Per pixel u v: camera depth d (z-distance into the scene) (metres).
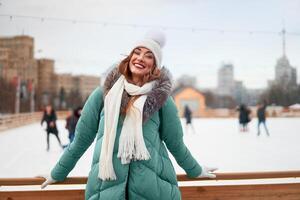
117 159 1.44
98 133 1.52
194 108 30.91
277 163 6.45
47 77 49.56
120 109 1.47
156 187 1.44
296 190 2.16
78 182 1.86
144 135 1.47
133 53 1.56
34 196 1.95
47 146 8.63
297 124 17.73
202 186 2.07
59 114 25.80
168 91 1.51
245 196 2.11
